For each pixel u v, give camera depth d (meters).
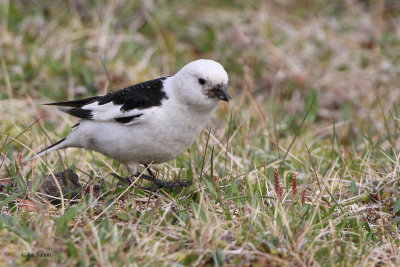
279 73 16.28
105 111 9.19
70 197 9.09
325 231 8.16
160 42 16.62
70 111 9.55
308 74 16.47
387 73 16.64
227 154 11.27
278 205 8.48
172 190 9.76
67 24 16.75
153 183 9.98
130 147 9.18
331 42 17.81
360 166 10.66
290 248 7.61
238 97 14.97
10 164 10.16
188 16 17.91
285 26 18.19
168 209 8.56
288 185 10.16
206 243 7.63
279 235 7.89
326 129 13.98
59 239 7.48
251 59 16.45
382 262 7.86
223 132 12.36
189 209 8.86
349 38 18.06
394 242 8.27
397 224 9.03
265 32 17.53
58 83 14.84
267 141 12.33
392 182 9.95
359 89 16.12
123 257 7.20
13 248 7.37
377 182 10.05
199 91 8.81
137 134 9.02
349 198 9.65
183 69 8.95
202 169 9.73
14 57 15.04
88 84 14.97
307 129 14.05
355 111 15.21
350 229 8.63
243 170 10.70
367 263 7.72
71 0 17.33
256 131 12.81
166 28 17.28
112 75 15.23
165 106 8.93
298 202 8.78
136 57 16.17
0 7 16.48
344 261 7.52
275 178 8.93
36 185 8.94
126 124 9.02
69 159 11.36
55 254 7.23
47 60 15.16
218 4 18.62
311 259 7.48
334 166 10.75
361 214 9.20
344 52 17.50
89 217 8.39
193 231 7.77
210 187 9.06
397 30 18.56
